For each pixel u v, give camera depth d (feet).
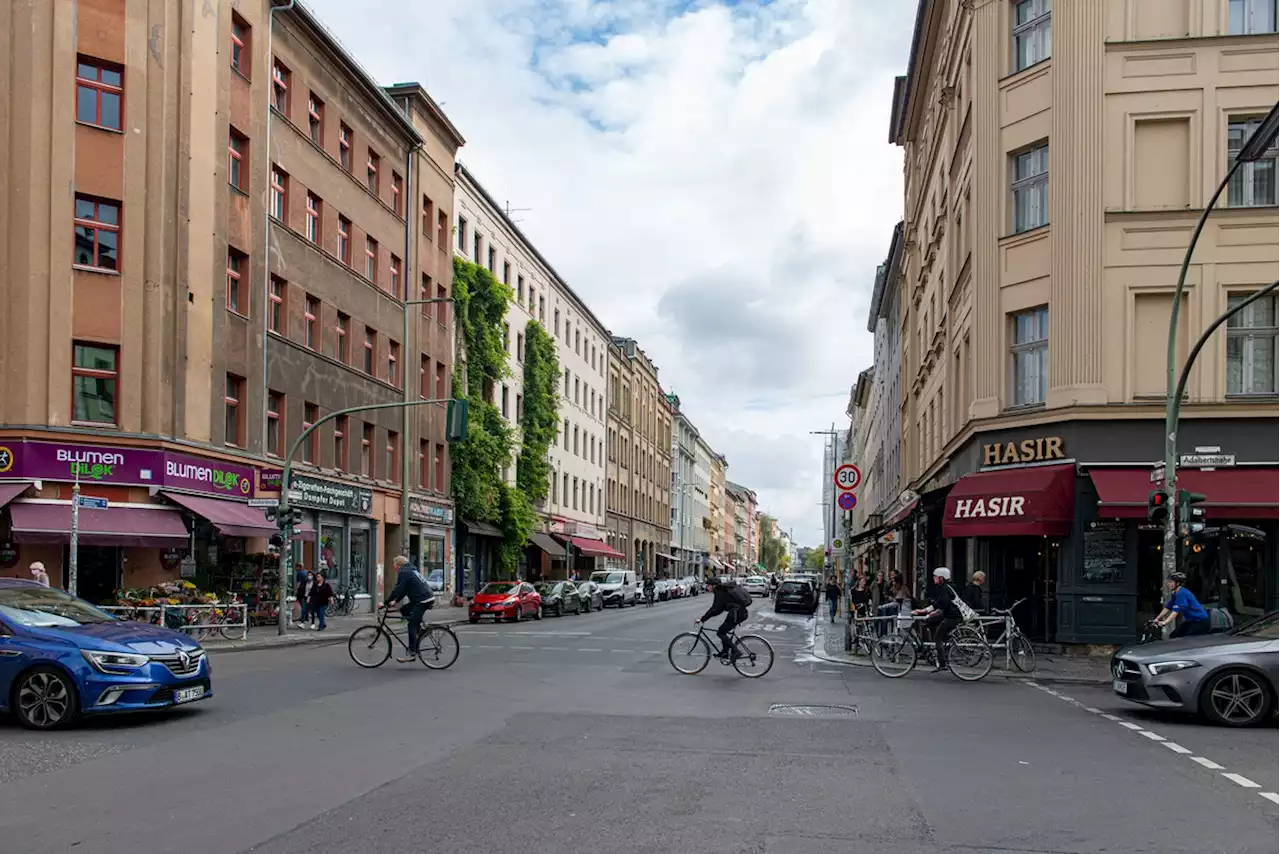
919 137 131.95
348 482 114.21
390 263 128.36
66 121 79.71
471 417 149.69
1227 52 69.77
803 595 155.63
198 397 86.63
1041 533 68.69
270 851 20.83
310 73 108.17
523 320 178.81
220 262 90.02
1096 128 70.90
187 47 86.07
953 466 92.07
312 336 109.19
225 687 48.06
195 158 86.79
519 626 105.09
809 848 21.48
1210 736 37.24
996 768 30.45
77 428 78.48
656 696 46.85
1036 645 70.90
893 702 46.32
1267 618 43.62
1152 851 21.63
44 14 79.71
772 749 33.27
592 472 231.91
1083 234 70.64
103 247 81.30
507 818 23.62
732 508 568.82
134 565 81.97
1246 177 69.92
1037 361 74.84
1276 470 67.72
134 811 24.08
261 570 93.35
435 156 141.59
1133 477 68.23
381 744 33.30
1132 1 71.10
